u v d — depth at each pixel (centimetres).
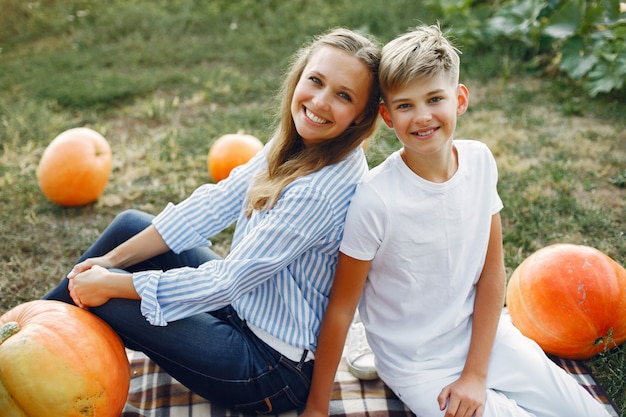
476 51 540
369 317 209
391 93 183
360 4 615
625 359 235
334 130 191
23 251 322
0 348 178
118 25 607
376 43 217
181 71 536
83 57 553
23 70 526
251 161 226
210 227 221
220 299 186
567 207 340
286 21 613
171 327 192
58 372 175
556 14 480
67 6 644
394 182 189
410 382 200
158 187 375
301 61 199
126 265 213
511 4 538
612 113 437
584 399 199
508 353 201
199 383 199
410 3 613
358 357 235
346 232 189
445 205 189
